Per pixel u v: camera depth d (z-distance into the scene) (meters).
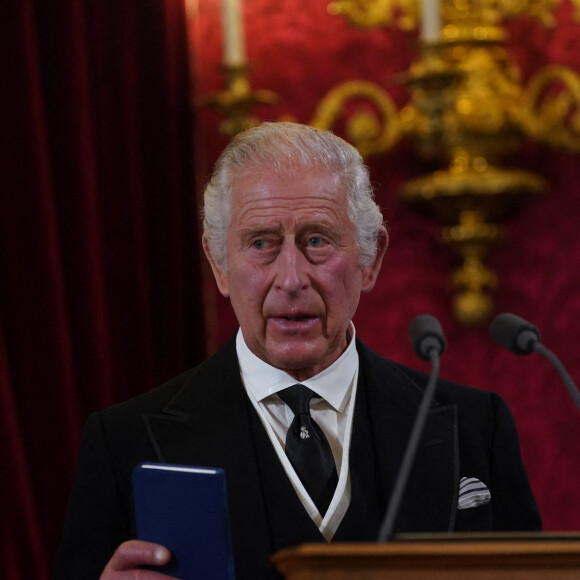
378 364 7.87
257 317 6.97
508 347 6.44
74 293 13.29
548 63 14.69
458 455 7.39
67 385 12.82
